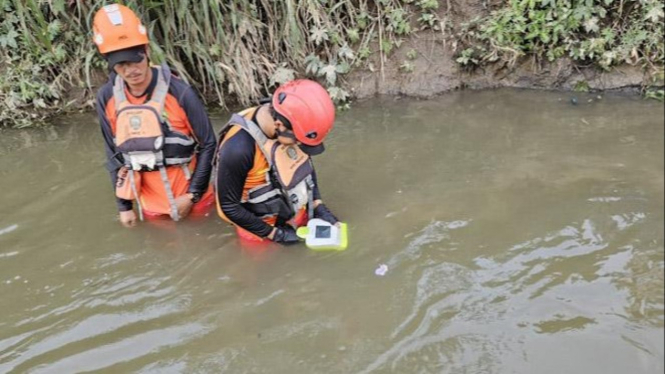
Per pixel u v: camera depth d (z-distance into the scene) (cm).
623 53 457
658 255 305
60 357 259
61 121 443
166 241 322
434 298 284
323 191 357
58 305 286
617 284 290
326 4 458
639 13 457
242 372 251
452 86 472
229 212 296
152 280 298
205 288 293
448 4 472
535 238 319
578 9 451
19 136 427
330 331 269
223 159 282
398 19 463
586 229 324
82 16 443
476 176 369
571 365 252
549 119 429
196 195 322
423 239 319
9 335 270
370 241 318
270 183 299
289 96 265
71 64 450
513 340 263
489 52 466
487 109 446
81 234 329
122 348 263
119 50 276
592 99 454
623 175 364
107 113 308
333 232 310
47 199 359
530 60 470
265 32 461
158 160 312
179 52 455
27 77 441
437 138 411
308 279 296
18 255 316
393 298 285
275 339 266
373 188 360
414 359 255
